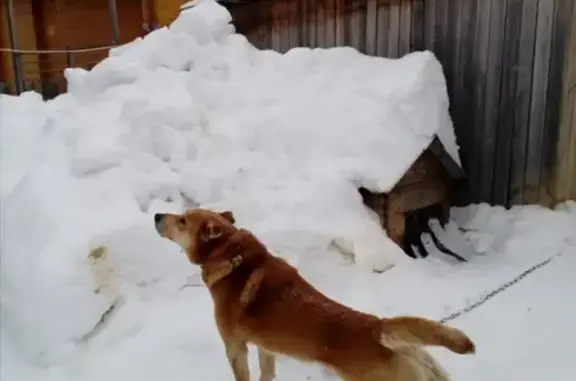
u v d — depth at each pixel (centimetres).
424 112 362
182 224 226
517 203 391
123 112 342
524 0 366
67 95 397
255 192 330
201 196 320
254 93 391
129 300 279
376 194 345
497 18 379
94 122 340
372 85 386
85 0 952
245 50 427
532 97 373
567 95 360
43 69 916
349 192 335
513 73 379
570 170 372
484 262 345
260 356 229
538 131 375
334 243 317
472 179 409
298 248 308
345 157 349
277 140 358
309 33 497
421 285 306
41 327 259
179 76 379
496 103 390
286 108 380
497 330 262
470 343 168
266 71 415
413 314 276
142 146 330
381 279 310
